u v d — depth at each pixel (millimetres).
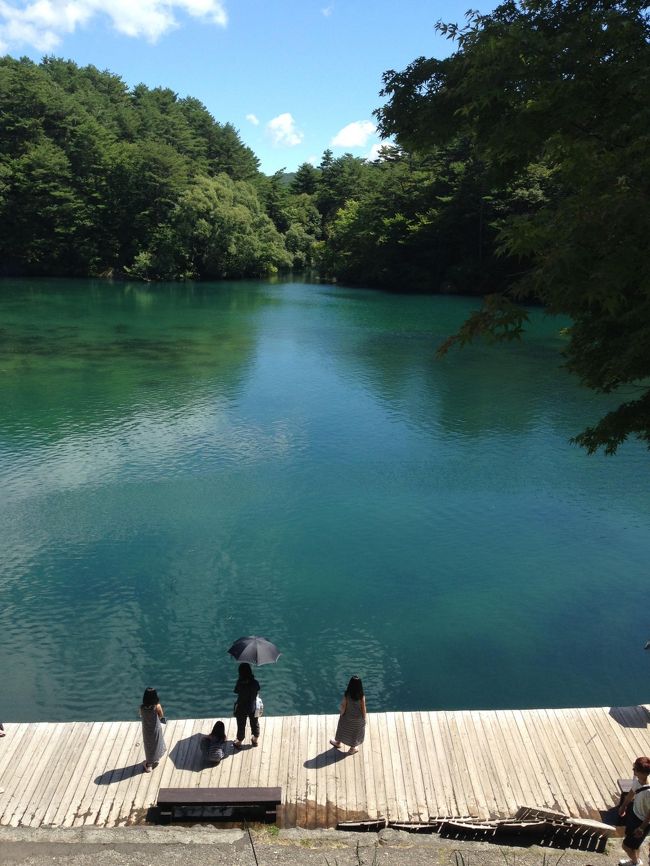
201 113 137375
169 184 106375
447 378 45156
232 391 41156
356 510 25219
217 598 19297
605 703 15453
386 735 11727
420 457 30766
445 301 86125
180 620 18250
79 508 24734
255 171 140625
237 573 20641
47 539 22344
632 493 27031
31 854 8750
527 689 15852
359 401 39656
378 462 30125
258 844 9070
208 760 10953
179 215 105375
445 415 37094
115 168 105125
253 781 10609
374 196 104250
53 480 27203
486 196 84062
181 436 32875
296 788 10492
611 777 10789
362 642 17438
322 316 71062
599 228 7094
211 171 125875
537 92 8250
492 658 16938
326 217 145250
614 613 18938
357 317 70812
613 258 6871
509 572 21031
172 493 26328
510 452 31547
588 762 11102
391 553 22078
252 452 31016
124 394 39562
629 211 6805
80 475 27781
